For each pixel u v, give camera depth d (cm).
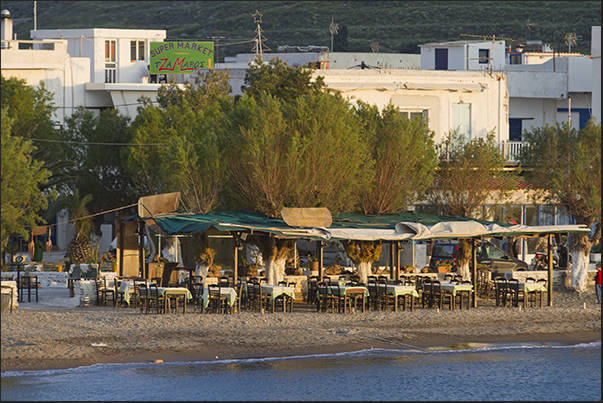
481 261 8619
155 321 5853
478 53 17312
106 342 5147
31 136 9256
